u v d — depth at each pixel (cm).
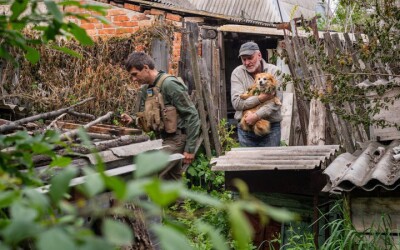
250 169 595
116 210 115
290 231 610
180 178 626
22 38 168
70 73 1001
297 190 605
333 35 741
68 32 166
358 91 611
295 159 600
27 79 956
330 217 602
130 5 1173
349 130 713
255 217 625
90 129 537
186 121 692
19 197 110
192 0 1888
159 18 1073
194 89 1043
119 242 91
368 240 522
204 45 1119
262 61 818
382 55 610
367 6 632
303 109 834
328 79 641
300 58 782
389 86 589
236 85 810
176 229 106
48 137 177
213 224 643
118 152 439
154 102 688
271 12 1859
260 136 791
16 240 95
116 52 1052
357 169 527
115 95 994
